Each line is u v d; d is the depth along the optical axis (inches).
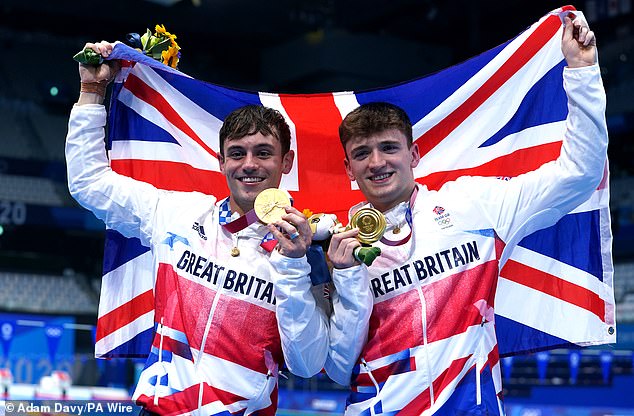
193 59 816.9
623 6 682.8
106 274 155.2
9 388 388.5
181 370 131.6
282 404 431.5
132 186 144.1
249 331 132.3
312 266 125.6
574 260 146.5
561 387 439.2
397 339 128.4
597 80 130.0
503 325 149.2
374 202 134.0
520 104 150.9
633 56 729.6
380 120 130.6
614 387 423.5
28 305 697.6
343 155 163.8
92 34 823.1
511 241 134.5
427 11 690.8
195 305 133.3
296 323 124.0
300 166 164.7
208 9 713.6
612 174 717.9
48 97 810.8
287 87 771.4
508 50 151.6
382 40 723.4
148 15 730.2
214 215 139.7
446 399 125.4
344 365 129.9
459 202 133.8
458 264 130.6
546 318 147.3
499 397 129.0
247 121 135.1
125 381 429.1
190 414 129.6
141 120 159.5
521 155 150.4
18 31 816.9
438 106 157.3
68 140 144.5
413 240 131.6
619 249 666.2
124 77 156.1
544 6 698.2
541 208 134.3
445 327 128.3
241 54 824.3
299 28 758.5
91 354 489.4
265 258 133.6
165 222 139.3
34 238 731.4
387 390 127.1
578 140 131.0
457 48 756.0
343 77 722.8
